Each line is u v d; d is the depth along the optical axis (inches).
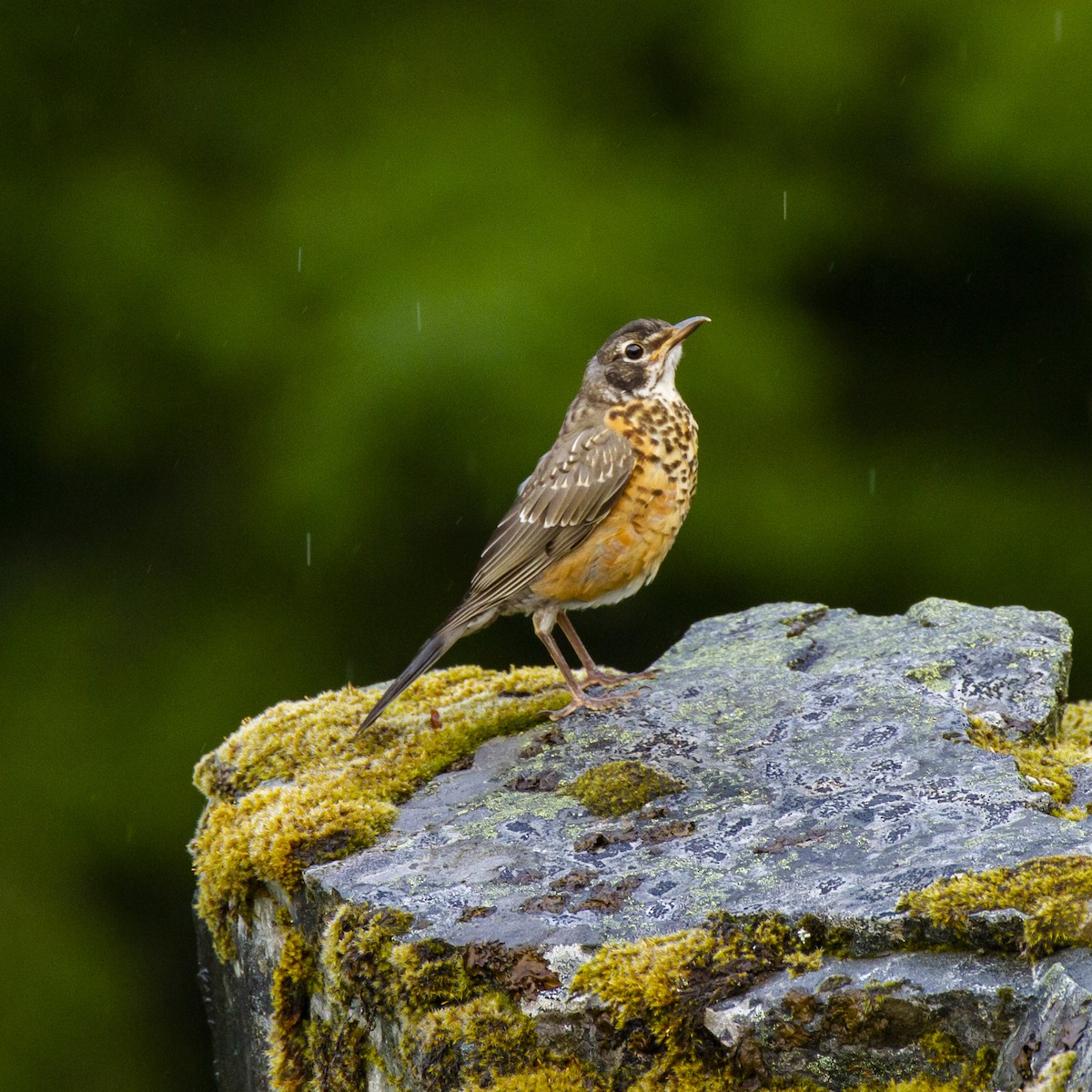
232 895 325.7
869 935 249.1
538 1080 257.0
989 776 302.4
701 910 265.3
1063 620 399.5
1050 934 238.1
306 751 374.0
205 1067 699.4
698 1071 251.9
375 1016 282.7
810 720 343.9
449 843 309.0
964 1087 237.6
